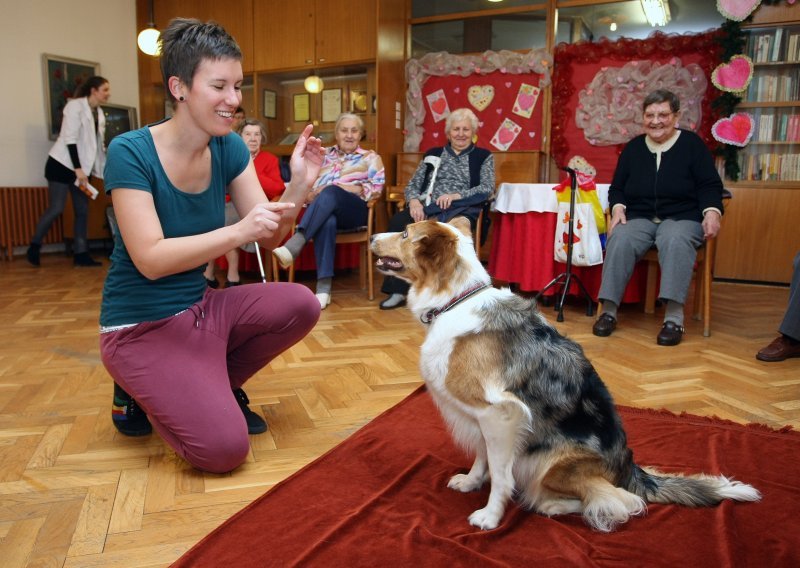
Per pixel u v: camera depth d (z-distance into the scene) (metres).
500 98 6.61
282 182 5.09
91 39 7.88
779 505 1.77
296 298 2.22
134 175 1.82
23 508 1.74
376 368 3.11
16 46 7.14
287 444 2.23
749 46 5.84
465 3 6.70
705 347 3.55
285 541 1.56
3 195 6.82
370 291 4.87
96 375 2.95
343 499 1.80
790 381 2.94
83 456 2.09
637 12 6.14
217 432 1.90
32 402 2.58
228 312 2.14
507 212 4.64
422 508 1.75
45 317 4.12
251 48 7.40
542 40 6.46
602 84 6.14
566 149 6.40
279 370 3.07
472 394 1.64
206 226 2.09
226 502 1.80
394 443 2.19
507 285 5.15
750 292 5.55
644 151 4.08
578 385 1.66
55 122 7.55
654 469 1.93
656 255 3.95
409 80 6.90
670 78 5.92
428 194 4.75
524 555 1.52
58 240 7.39
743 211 5.99
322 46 6.95
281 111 7.57
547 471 1.65
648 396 2.73
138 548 1.55
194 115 1.83
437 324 1.74
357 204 4.73
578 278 4.37
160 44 1.81
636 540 1.58
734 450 2.14
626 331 3.95
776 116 5.83
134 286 1.96
